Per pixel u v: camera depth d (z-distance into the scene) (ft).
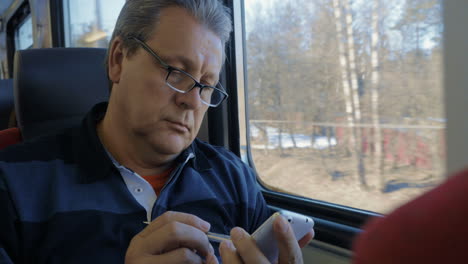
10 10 14.58
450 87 2.36
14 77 4.28
